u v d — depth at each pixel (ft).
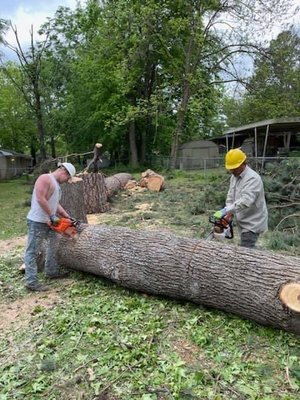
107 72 86.99
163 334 10.59
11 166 113.50
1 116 124.57
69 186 22.13
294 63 83.61
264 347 9.71
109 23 77.15
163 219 28.73
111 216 31.17
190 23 72.43
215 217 13.33
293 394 7.93
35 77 91.15
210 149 90.63
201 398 7.88
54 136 110.63
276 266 10.28
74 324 11.54
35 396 8.38
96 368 9.22
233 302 10.80
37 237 14.79
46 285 15.19
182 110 76.69
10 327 11.82
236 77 78.38
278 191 26.48
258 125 61.67
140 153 97.76
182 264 11.80
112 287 14.29
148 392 8.19
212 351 9.66
